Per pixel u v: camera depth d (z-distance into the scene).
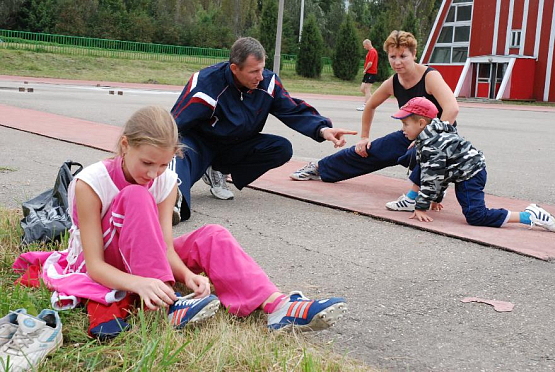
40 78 29.06
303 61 41.31
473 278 3.59
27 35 41.22
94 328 2.48
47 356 2.31
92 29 43.50
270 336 2.57
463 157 4.69
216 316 2.71
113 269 2.60
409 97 5.41
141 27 44.56
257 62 4.78
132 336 2.47
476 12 32.88
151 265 2.58
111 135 8.98
